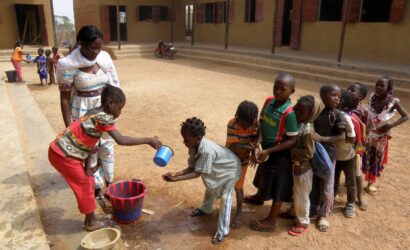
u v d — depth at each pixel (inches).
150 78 486.3
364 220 139.6
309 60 498.3
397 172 182.4
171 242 123.7
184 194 157.2
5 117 231.5
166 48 736.3
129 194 137.5
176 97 359.3
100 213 130.8
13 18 703.7
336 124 127.6
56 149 109.7
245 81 458.6
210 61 663.8
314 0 557.3
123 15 886.4
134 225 132.6
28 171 153.9
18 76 434.9
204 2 816.9
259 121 129.2
